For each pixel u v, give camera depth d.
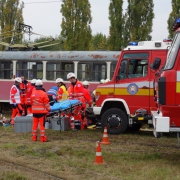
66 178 7.81
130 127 14.55
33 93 11.95
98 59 18.92
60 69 19.61
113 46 26.84
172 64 8.41
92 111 14.37
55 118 14.19
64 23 28.69
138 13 26.27
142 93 12.77
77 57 19.28
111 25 26.88
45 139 11.95
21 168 8.66
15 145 11.07
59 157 9.73
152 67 9.38
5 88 20.50
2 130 14.35
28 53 20.23
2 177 7.83
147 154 9.90
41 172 8.31
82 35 28.67
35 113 11.93
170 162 9.16
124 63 13.05
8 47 21.61
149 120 12.69
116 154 9.88
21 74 20.33
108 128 13.26
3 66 20.62
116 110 13.16
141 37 26.30
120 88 13.05
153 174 8.05
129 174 8.12
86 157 9.66
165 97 8.39
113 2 26.77
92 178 7.80
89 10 28.81
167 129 8.30
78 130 14.23
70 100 13.82
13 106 15.28
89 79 19.06
